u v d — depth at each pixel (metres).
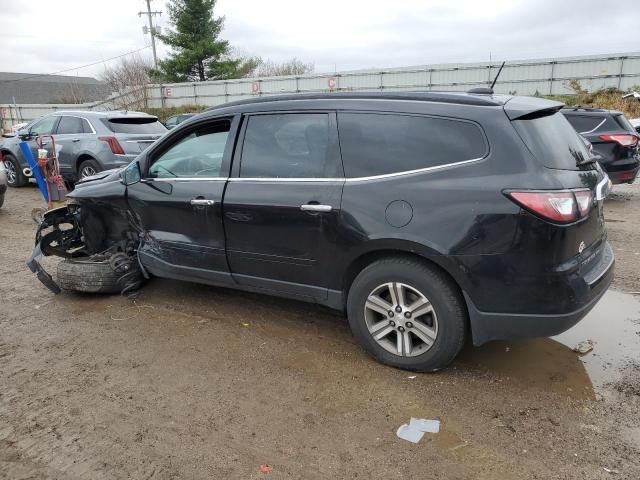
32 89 58.75
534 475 2.46
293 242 3.55
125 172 4.53
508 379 3.29
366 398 3.11
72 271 4.65
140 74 40.47
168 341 3.89
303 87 34.22
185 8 39.81
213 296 4.74
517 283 2.89
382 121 3.29
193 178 4.05
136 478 2.47
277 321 4.21
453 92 3.33
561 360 3.53
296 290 3.69
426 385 3.23
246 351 3.72
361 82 32.69
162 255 4.36
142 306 4.56
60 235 5.08
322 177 3.43
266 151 3.71
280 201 3.54
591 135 8.85
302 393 3.17
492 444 2.68
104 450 2.68
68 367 3.53
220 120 3.98
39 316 4.39
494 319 3.01
